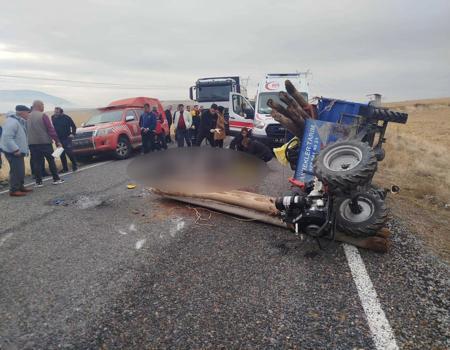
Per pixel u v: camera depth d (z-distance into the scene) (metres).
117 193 5.89
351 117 5.18
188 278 2.88
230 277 2.90
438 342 2.08
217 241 3.71
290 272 2.98
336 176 3.08
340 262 3.17
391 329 2.20
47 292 2.68
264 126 10.39
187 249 3.51
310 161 4.88
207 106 16.38
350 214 3.44
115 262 3.21
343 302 2.51
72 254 3.40
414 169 10.13
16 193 5.81
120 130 10.16
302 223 3.36
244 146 6.55
